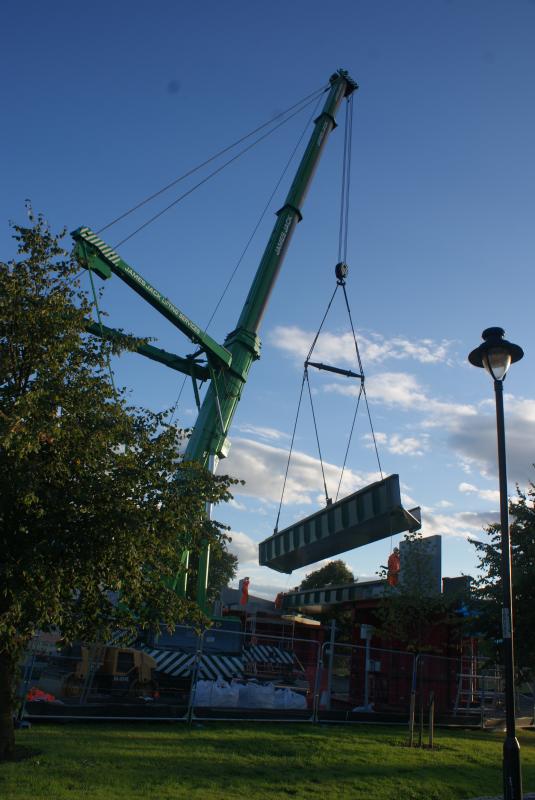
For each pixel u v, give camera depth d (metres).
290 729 15.78
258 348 27.44
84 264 11.23
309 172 29.78
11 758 9.88
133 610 10.76
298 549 24.58
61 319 9.92
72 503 9.15
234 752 12.12
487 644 20.14
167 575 10.68
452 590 22.64
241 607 34.59
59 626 9.76
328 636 38.94
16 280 9.96
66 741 11.53
